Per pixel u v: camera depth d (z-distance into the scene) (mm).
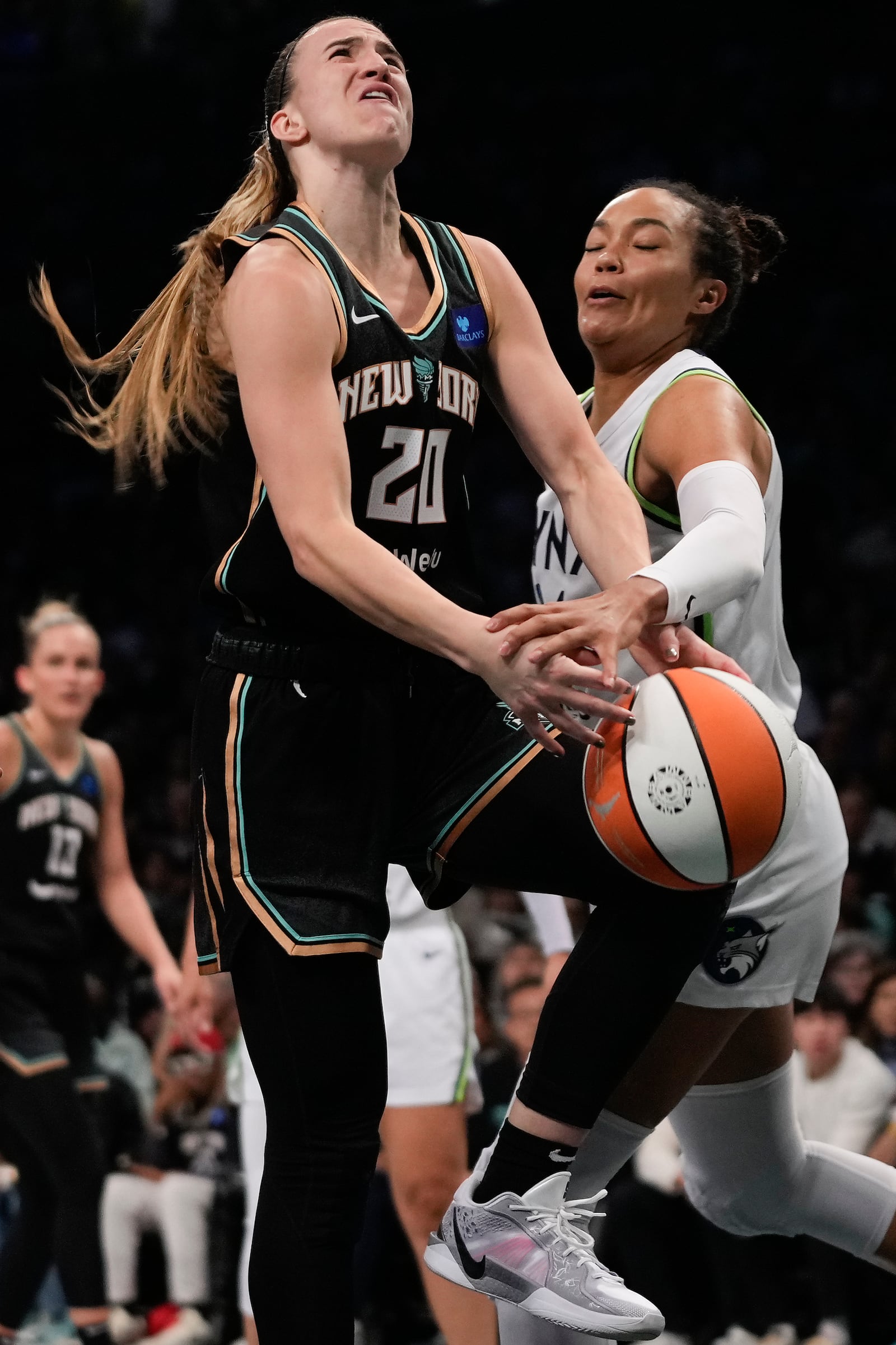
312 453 4203
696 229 6020
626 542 4715
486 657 4105
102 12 29750
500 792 4559
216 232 4883
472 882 4762
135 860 17922
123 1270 11742
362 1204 4395
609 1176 5641
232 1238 11430
